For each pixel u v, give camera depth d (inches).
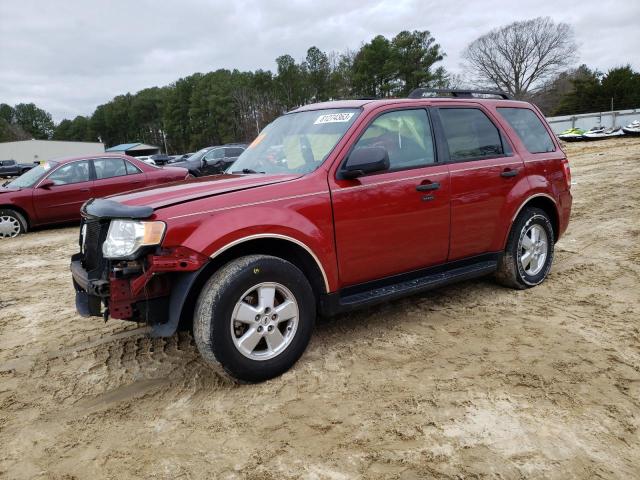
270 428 110.7
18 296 225.8
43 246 345.1
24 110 5669.3
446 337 153.3
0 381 140.9
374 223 145.5
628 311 168.7
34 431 115.3
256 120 2827.3
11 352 160.9
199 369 141.6
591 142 1321.4
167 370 142.3
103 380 138.3
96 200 136.0
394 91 2354.8
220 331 119.6
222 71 3772.1
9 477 99.7
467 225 169.0
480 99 186.1
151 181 433.1
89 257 134.7
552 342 146.7
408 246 154.7
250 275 122.4
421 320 167.8
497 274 191.6
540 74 2802.7
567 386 122.8
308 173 139.6
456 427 108.0
